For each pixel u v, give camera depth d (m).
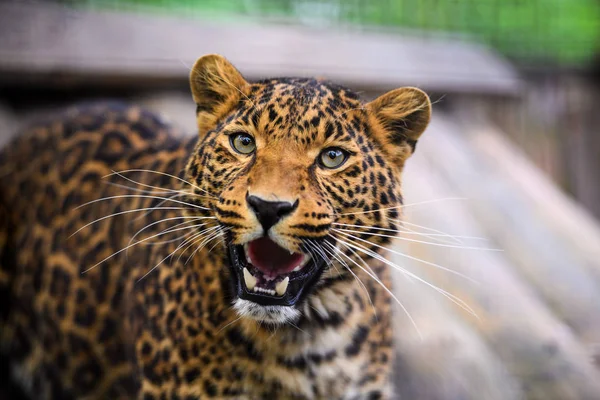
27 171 4.29
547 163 10.40
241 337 3.31
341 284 3.37
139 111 4.37
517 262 6.66
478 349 5.20
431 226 6.25
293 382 3.40
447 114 8.77
